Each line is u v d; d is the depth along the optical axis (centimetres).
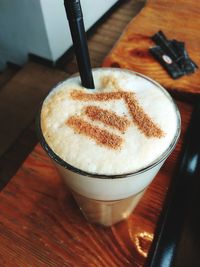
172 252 14
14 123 38
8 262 14
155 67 23
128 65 23
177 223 15
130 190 12
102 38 50
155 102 12
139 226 15
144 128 11
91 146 11
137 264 14
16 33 45
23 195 16
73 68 45
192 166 17
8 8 42
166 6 29
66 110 12
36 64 46
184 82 22
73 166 10
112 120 12
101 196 12
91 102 13
